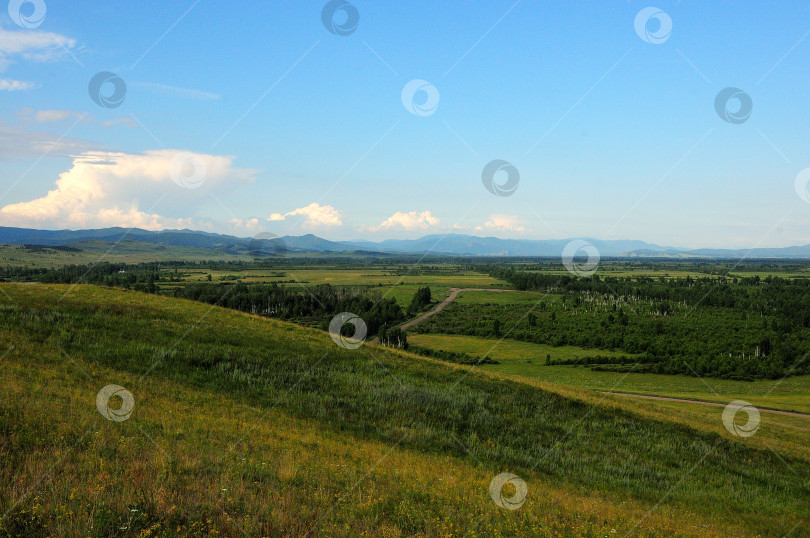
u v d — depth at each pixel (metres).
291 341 41.09
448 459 23.34
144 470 12.68
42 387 20.19
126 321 35.97
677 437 33.22
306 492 13.47
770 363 100.31
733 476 27.88
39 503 9.77
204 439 17.64
